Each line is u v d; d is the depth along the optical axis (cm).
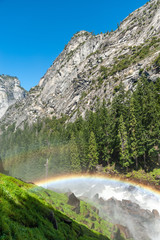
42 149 7175
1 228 648
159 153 4366
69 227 1340
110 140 5491
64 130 9188
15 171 7675
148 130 4447
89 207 2428
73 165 5653
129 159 4484
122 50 14500
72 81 18350
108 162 5462
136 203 3041
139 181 4006
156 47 10431
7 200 900
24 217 880
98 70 14912
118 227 2188
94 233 1738
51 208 1405
